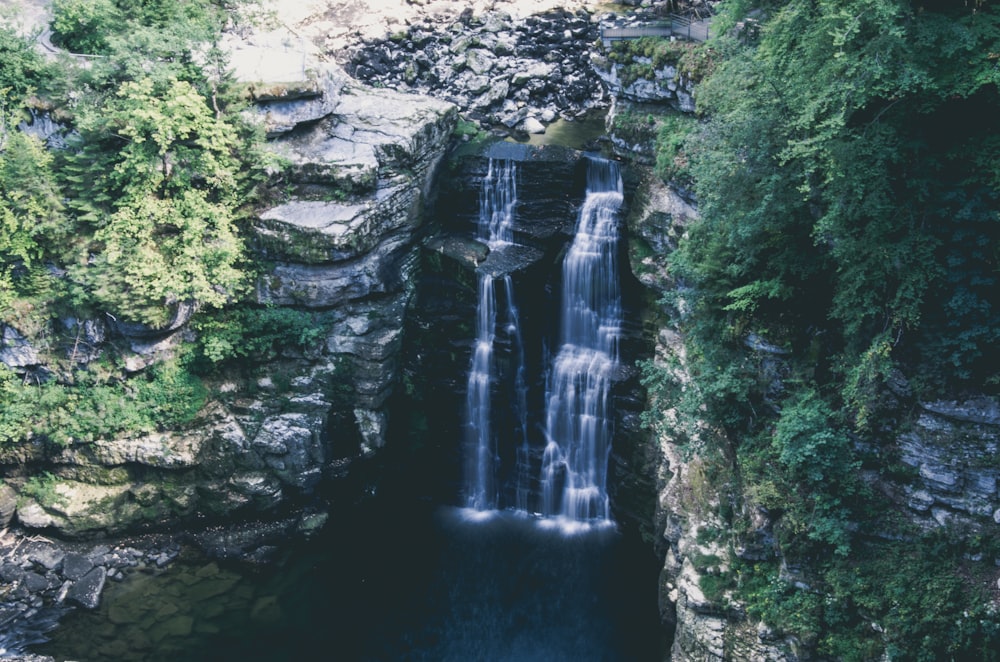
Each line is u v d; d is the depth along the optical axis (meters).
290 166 30.95
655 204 29.69
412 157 31.89
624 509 31.80
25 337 30.33
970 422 21.45
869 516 22.42
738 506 24.59
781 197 22.59
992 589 21.06
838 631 22.20
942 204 20.75
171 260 29.78
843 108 19.84
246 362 31.64
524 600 29.66
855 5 19.55
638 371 31.00
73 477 31.41
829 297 23.55
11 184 29.62
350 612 29.33
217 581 30.33
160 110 28.92
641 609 29.23
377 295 31.97
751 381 24.28
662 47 30.25
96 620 28.97
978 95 20.16
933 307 21.58
